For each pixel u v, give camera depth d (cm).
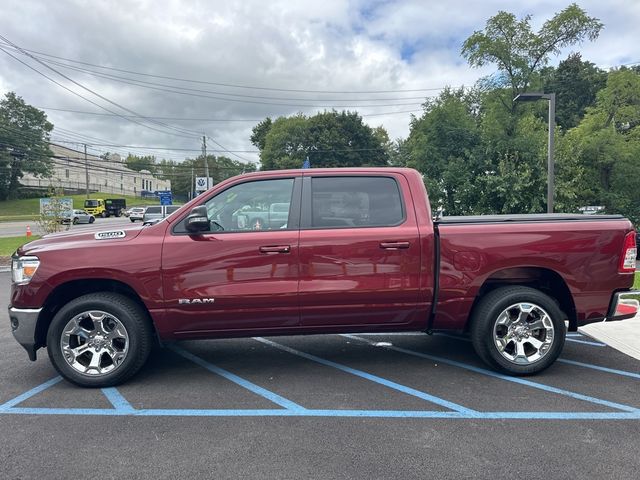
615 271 462
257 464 310
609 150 2180
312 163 5722
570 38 2005
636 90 2247
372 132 6106
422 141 2247
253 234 446
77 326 441
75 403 412
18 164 7169
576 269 459
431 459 314
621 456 317
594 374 479
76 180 9356
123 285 453
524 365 463
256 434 352
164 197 2345
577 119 3894
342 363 520
